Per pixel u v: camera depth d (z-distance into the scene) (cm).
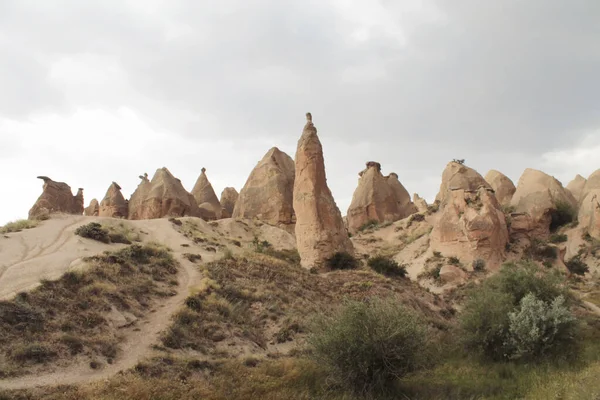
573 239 5600
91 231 3098
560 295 2156
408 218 6631
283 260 3681
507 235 4725
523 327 1942
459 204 4881
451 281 4197
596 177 6794
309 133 3866
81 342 1628
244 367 1748
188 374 1611
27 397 1263
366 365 1574
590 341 2177
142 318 2000
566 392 1421
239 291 2519
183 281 2556
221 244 4291
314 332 1747
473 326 2108
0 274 2055
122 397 1338
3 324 1581
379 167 8025
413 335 1639
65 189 5784
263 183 6231
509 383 1658
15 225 3203
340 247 3700
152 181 6531
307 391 1564
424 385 1666
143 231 4094
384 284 3216
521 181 6906
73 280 2039
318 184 3759
